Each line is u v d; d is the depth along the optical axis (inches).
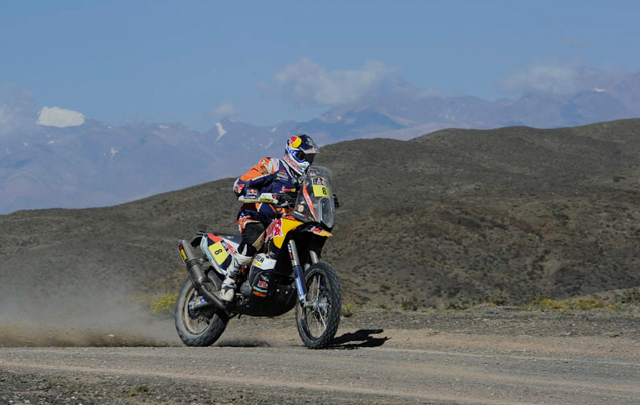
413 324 536.4
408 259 4205.2
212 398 270.5
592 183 7145.7
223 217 7007.9
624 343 425.4
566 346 429.4
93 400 263.9
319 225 430.9
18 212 7199.8
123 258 5064.0
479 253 4475.9
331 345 459.5
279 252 438.6
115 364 368.5
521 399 277.9
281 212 439.2
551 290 4001.0
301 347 461.7
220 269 473.7
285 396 279.0
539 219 5027.1
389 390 301.0
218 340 529.3
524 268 4318.4
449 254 4407.0
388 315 615.8
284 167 446.3
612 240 4722.0
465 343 454.0
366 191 7755.9
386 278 3887.8
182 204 7509.8
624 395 282.2
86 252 5231.3
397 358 385.4
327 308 423.2
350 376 330.3
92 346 514.3
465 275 4104.3
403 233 4667.8
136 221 6973.4
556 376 330.0
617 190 6205.7
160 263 5017.2
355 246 4579.2
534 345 437.4
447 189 7736.2
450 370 346.3
